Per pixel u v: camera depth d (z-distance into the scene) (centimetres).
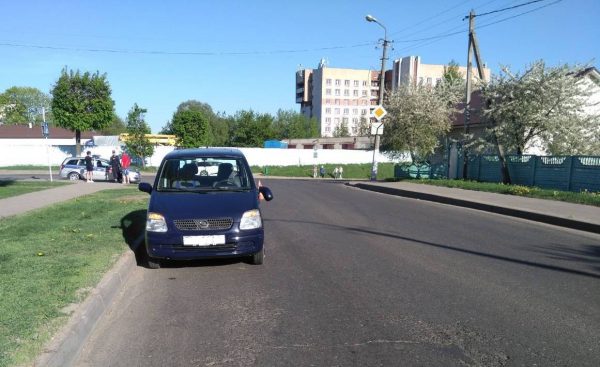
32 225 934
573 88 2008
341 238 938
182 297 575
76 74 3922
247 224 681
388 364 394
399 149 2633
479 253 805
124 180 2411
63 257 667
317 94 13050
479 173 2331
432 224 1123
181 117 5153
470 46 2244
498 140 2095
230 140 7612
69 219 1027
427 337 448
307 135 9819
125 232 877
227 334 459
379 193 2052
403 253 804
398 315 506
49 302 475
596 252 819
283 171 4647
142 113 4238
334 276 661
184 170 787
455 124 3023
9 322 420
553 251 824
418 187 2064
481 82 2188
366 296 571
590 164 1653
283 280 643
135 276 671
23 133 6297
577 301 552
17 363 347
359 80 13012
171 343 439
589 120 2016
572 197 1459
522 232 1023
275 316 507
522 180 1988
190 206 688
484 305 538
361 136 6794
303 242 898
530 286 611
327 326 477
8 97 8181
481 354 411
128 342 441
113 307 538
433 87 2791
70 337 404
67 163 2802
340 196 1861
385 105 2714
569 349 421
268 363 397
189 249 664
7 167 4119
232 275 671
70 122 3872
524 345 430
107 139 5453
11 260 643
